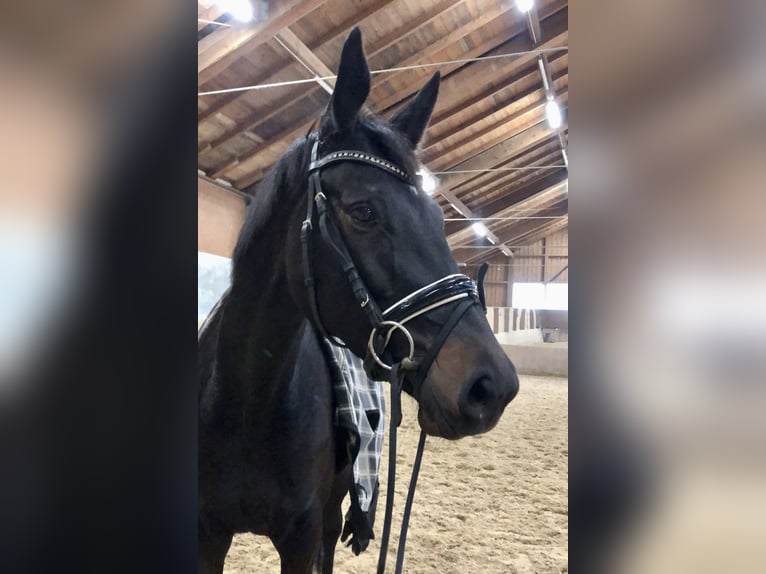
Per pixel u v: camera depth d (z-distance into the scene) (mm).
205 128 5211
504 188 10961
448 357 867
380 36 4793
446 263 932
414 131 1123
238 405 1165
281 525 1209
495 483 3135
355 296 932
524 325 13961
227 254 6297
